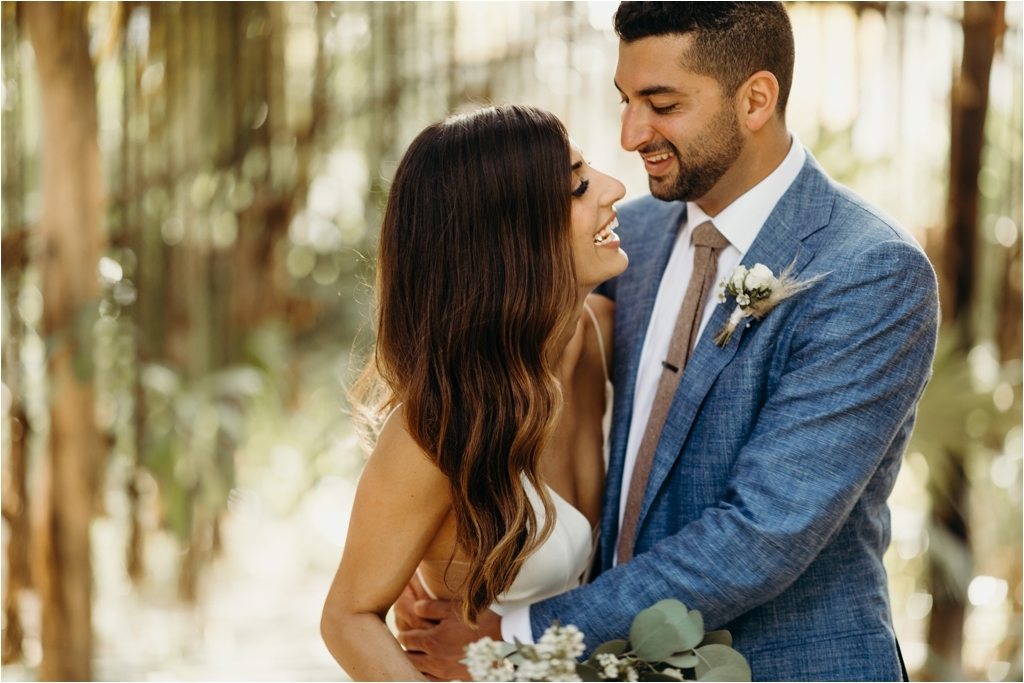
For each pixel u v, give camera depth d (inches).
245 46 144.9
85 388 137.0
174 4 142.6
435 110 142.9
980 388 132.0
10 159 137.6
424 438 62.1
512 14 139.1
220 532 147.4
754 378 65.4
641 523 68.2
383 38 143.9
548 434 63.4
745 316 65.8
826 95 135.3
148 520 144.7
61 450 136.2
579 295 66.9
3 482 136.7
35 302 140.7
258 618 158.9
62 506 136.3
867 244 64.3
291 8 145.9
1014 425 133.5
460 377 62.8
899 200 136.1
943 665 133.0
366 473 64.0
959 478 132.6
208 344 147.0
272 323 148.3
